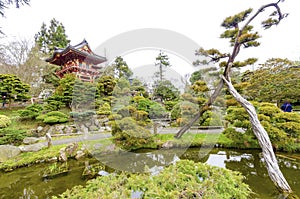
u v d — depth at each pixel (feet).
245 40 13.53
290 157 12.10
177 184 4.85
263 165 11.04
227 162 11.54
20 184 9.19
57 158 12.17
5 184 9.24
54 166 11.11
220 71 13.94
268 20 13.96
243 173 9.86
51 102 21.71
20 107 26.02
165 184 4.88
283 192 7.77
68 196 4.76
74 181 9.27
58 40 48.39
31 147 13.51
